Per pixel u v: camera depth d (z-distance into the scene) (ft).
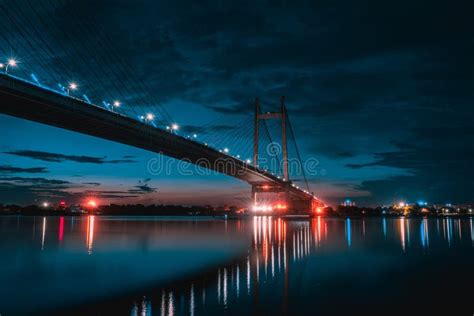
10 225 257.96
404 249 100.73
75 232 179.73
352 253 93.15
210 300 51.03
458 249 100.68
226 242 124.98
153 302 50.42
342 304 48.93
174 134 188.14
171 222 334.24
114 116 147.64
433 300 50.47
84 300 51.96
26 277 67.26
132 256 92.38
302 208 413.39
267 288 57.16
